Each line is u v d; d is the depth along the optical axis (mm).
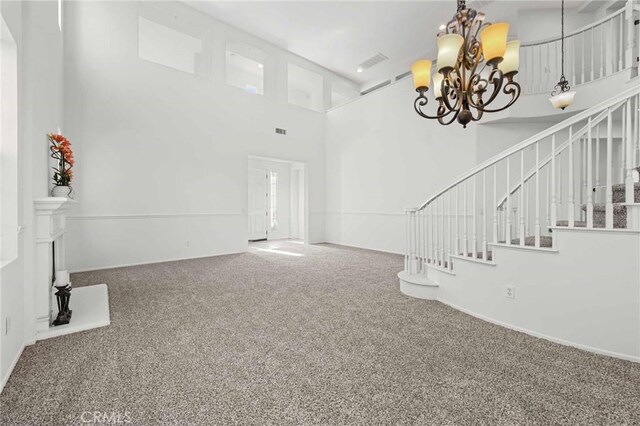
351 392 1562
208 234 5848
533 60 4969
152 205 5133
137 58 4961
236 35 6176
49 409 1422
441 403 1470
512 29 5926
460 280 2824
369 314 2719
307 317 2643
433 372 1748
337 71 8062
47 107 2643
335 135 7730
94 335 2238
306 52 7047
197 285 3707
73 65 4359
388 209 6445
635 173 2332
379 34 6262
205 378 1686
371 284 3785
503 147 5066
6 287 1682
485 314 2586
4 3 1636
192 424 1327
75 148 4383
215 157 5934
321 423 1336
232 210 6195
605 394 1533
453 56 2068
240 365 1827
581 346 2023
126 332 2301
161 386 1605
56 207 2227
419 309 2854
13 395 1522
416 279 3273
